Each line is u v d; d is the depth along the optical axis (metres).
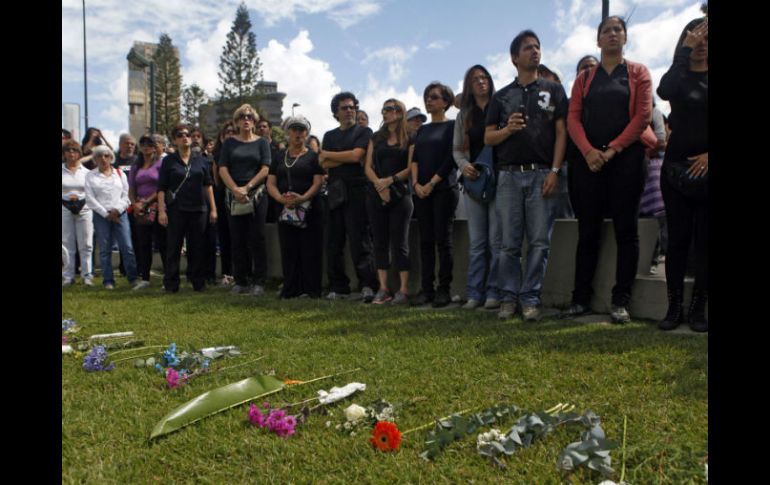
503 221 4.82
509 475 2.11
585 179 4.64
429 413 2.73
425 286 5.86
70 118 13.14
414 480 2.11
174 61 63.38
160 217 7.35
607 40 4.45
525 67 4.76
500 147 4.86
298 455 2.33
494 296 5.31
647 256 4.91
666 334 3.97
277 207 8.16
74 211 8.02
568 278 5.25
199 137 9.23
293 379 3.26
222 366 3.58
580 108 4.62
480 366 3.36
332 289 6.77
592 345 3.69
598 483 2.03
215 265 8.30
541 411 2.49
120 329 4.85
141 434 2.58
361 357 3.65
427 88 5.76
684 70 4.11
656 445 2.19
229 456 2.35
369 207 6.03
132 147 10.01
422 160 5.70
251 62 58.00
